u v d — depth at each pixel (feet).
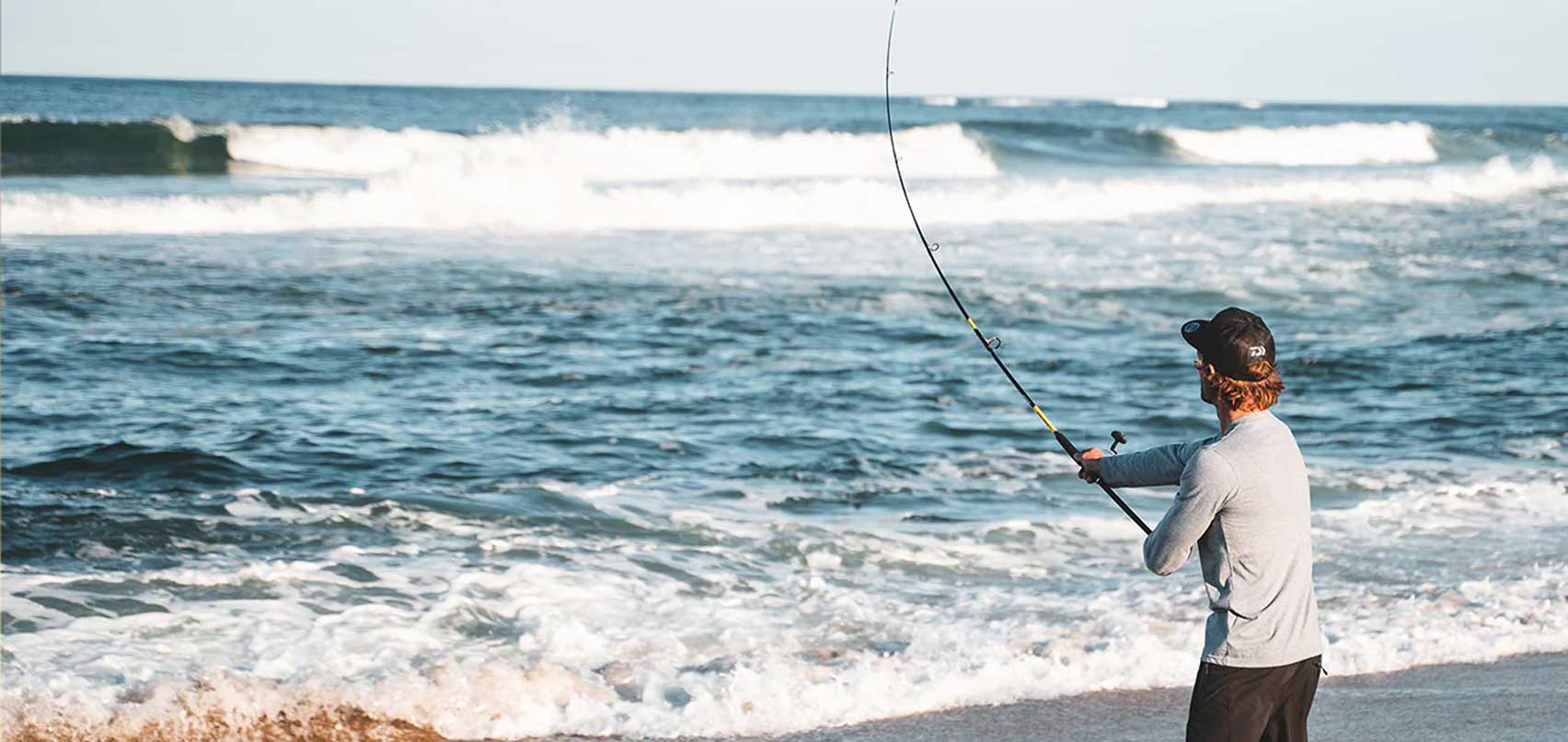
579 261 94.38
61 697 22.41
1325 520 37.65
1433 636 28.04
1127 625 28.60
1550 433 49.78
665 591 31.50
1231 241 112.27
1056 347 67.87
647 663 26.50
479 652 27.22
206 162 148.97
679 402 53.52
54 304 71.82
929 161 176.86
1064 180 166.40
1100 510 39.81
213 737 21.95
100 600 29.73
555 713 23.53
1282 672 15.10
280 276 84.07
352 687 23.59
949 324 73.36
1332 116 496.64
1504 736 23.24
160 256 90.94
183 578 31.32
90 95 339.16
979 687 25.17
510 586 31.37
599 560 34.04
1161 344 69.26
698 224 117.50
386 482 41.14
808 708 24.06
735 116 276.62
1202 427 51.72
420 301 76.74
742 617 29.73
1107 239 112.47
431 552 34.27
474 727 23.03
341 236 105.19
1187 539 15.23
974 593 31.91
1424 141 232.73
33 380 54.75
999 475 43.83
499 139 157.58
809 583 32.45
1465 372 61.57
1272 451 15.20
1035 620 29.71
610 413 51.55
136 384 54.85
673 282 85.81
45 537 34.63
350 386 55.67
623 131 159.94
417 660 26.58
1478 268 97.30
